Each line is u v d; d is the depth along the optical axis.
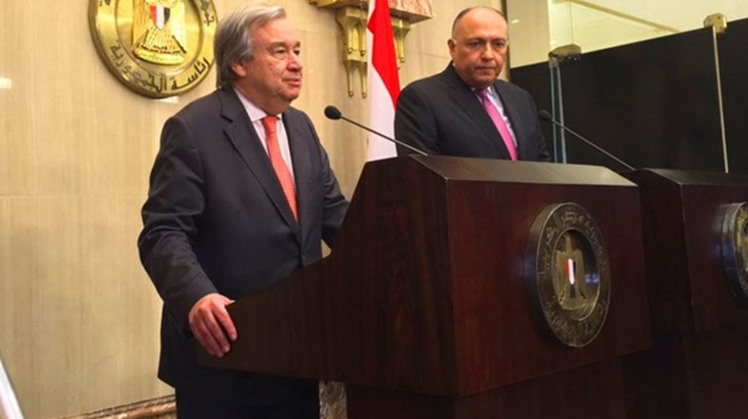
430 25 4.65
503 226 1.22
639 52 4.78
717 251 1.98
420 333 1.16
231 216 1.78
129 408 3.02
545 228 1.25
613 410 1.52
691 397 1.96
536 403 1.33
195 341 1.73
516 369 1.20
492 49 2.57
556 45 5.12
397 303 1.19
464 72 2.61
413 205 1.17
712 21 4.54
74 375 2.90
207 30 3.39
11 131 2.79
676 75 4.66
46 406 2.82
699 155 4.59
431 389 1.15
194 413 1.78
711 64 4.54
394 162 1.20
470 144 2.53
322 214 2.01
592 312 1.33
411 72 4.50
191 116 1.83
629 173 1.98
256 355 1.41
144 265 1.72
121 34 3.11
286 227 1.83
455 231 1.14
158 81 3.20
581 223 1.33
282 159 1.94
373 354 1.23
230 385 1.73
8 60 2.80
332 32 4.02
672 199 1.92
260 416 1.80
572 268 1.32
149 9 3.18
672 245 1.92
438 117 2.56
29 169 2.83
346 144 4.04
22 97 2.83
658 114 4.72
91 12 3.02
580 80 4.99
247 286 1.77
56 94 2.92
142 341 3.11
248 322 1.43
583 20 5.05
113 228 3.05
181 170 1.76
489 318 1.17
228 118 1.86
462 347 1.13
